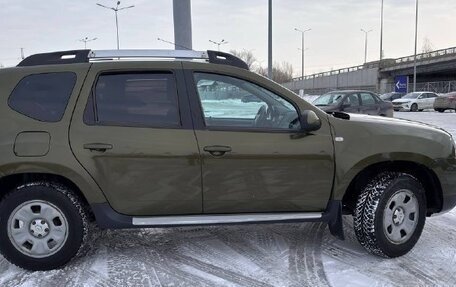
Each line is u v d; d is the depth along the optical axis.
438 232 5.01
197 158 3.82
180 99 3.90
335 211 4.10
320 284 3.74
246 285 3.72
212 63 4.04
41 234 3.82
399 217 4.23
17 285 3.67
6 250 3.80
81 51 4.03
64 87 3.84
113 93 3.87
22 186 3.78
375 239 4.14
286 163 3.94
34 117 3.76
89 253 4.33
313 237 4.80
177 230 4.98
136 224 3.82
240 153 3.86
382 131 4.18
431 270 4.03
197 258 4.24
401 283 3.77
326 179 4.04
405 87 56.94
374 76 72.38
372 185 4.18
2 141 3.67
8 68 3.92
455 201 4.47
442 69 63.78
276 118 4.07
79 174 3.71
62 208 3.80
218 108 3.97
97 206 3.79
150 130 3.81
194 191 3.87
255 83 4.04
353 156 4.04
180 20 11.05
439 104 29.11
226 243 4.61
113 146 3.73
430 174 4.41
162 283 3.74
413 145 4.20
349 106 14.30
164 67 3.94
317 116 4.04
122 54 4.05
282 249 4.46
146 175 3.79
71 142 3.71
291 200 4.02
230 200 3.93
